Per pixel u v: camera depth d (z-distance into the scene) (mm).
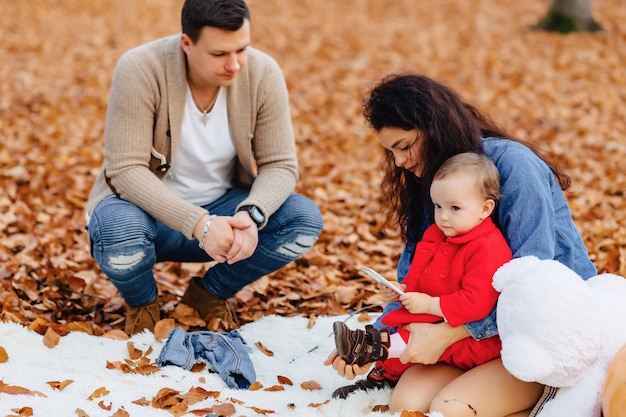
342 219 5668
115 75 3480
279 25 14016
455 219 2727
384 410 2869
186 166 3633
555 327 2438
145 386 2998
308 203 3639
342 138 7773
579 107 8820
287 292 4383
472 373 2717
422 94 2795
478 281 2656
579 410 2459
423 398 2768
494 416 2666
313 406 2912
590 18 13383
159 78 3428
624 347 2428
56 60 10773
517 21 14477
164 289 4383
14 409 2682
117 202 3471
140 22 13875
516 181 2789
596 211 5676
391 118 2793
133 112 3414
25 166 6461
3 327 3393
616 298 2615
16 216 5344
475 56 11555
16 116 7910
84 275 4438
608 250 4949
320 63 11203
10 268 4457
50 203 5758
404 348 2834
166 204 3371
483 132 3055
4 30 12461
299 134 7898
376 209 5891
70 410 2732
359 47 12273
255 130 3674
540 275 2518
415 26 14109
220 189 3773
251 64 3559
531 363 2445
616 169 6645
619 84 9867
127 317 3682
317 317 3885
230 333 3533
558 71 10578
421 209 3123
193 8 3230
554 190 2947
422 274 2861
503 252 2703
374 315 3863
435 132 2781
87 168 6590
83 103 8695
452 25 14172
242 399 2975
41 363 3156
